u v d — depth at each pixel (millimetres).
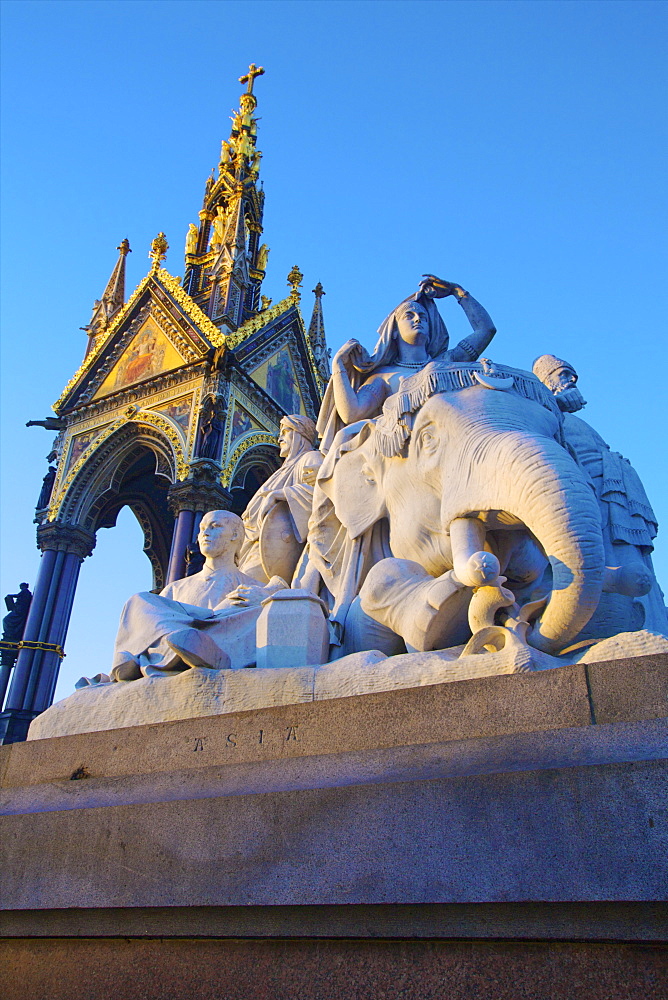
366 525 4715
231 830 2830
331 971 2521
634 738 2549
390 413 4641
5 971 3090
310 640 3941
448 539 4129
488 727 2879
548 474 3396
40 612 34531
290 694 3561
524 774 2469
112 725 3922
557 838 2342
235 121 49562
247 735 3318
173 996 2709
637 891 2182
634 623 4211
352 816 2654
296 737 3205
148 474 41000
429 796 2570
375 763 2887
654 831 2232
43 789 3566
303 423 7199
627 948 2203
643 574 3504
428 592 3727
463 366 4496
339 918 2562
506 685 2930
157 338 38406
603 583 3387
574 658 3203
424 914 2455
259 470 38250
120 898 2908
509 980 2289
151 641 4195
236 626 4363
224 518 5746
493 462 3672
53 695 33656
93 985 2881
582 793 2365
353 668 3537
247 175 47906
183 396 35656
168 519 42531
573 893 2250
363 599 4141
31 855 3209
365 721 3105
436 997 2344
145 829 3004
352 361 5598
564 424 5195
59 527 36156
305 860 2654
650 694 2682
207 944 2768
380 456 4680
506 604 3363
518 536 4020
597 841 2289
